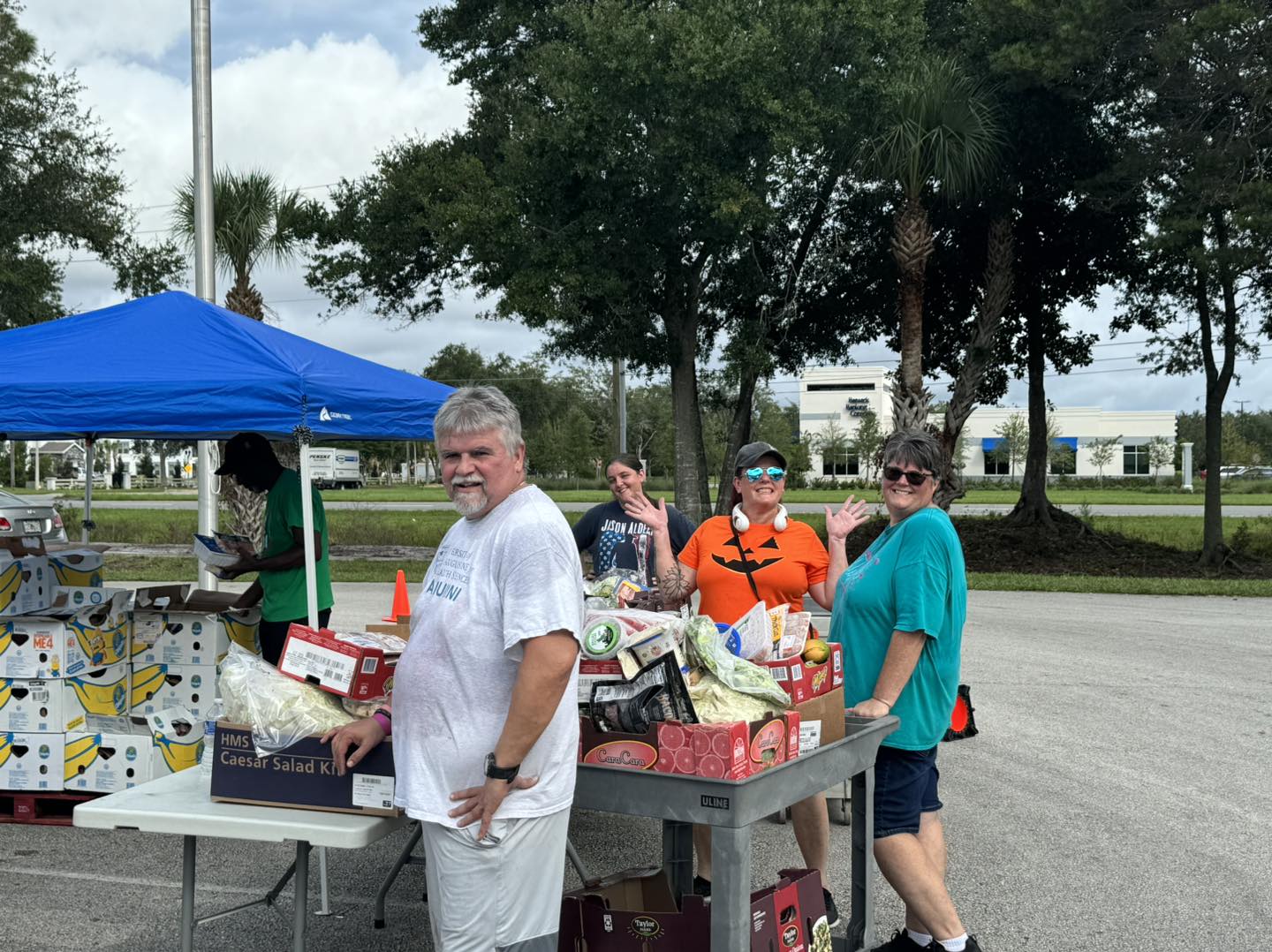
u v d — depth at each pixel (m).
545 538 2.73
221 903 4.73
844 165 21.41
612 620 3.18
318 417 5.45
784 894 3.31
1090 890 4.98
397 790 2.87
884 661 3.64
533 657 2.67
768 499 4.75
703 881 4.61
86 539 7.93
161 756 5.77
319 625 6.51
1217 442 21.72
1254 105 18.11
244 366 5.45
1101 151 21.39
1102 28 18.53
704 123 19.06
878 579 3.69
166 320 5.87
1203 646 11.82
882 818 3.65
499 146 21.38
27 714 5.79
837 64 20.42
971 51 21.53
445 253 22.36
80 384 5.22
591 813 6.22
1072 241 22.91
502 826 2.74
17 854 5.38
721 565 4.78
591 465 77.94
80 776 5.80
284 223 19.47
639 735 3.04
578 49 20.05
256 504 18.47
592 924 3.34
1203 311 21.61
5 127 21.75
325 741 3.19
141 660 6.40
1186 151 19.05
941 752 7.49
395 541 27.39
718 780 2.88
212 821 3.14
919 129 18.38
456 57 24.30
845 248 23.98
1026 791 6.56
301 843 3.28
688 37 18.78
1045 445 25.05
